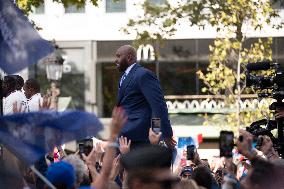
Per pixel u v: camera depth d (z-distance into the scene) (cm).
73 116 815
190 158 1266
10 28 863
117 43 3772
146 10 3161
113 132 747
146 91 1160
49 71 2395
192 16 3075
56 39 3747
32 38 860
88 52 3775
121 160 632
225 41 3064
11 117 811
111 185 789
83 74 3769
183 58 3706
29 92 1300
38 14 3725
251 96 3095
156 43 3538
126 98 1173
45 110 813
